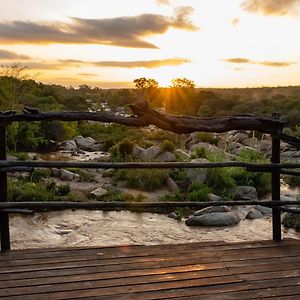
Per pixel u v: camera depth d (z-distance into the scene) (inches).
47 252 156.1
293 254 156.9
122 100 2193.7
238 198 413.4
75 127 1164.5
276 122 167.9
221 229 314.7
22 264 144.3
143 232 305.9
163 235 298.7
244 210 363.3
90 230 310.5
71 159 765.3
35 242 281.4
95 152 937.5
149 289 125.6
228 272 139.3
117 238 292.0
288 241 172.7
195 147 587.8
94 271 138.6
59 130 990.4
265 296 122.2
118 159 540.7
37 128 886.4
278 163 174.2
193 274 137.2
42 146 941.2
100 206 161.2
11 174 469.7
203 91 1984.5
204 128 159.3
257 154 521.0
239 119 162.9
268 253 157.8
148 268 141.6
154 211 366.3
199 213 346.0
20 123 831.1
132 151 578.2
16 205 156.9
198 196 390.3
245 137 859.4
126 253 155.5
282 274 138.3
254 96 1990.7
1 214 157.6
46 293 122.7
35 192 384.2
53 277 133.7
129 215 354.3
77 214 354.6
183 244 167.2
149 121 154.9
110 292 123.6
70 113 152.1
